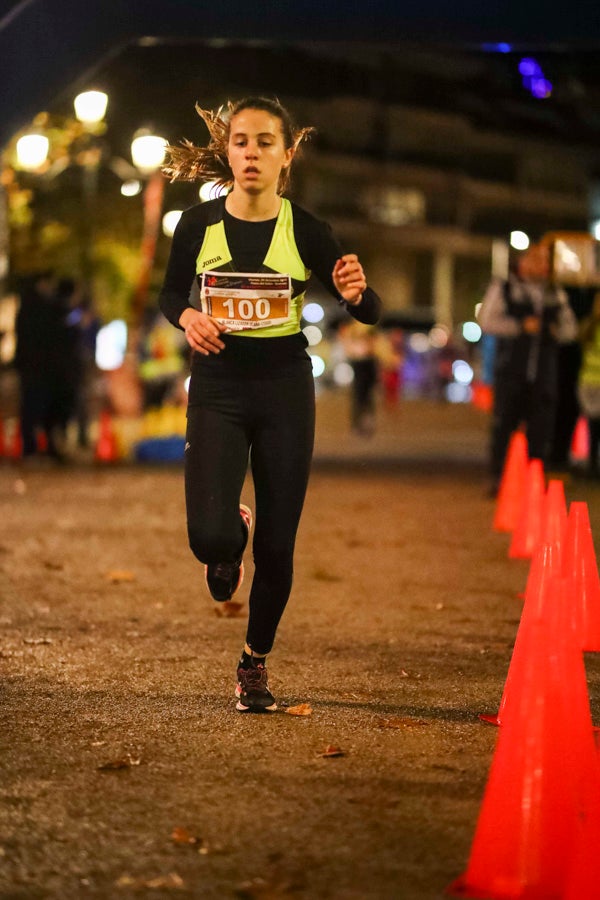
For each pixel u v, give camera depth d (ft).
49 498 111.24
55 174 168.76
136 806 34.22
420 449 185.68
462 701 45.78
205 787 35.83
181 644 54.44
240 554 41.83
